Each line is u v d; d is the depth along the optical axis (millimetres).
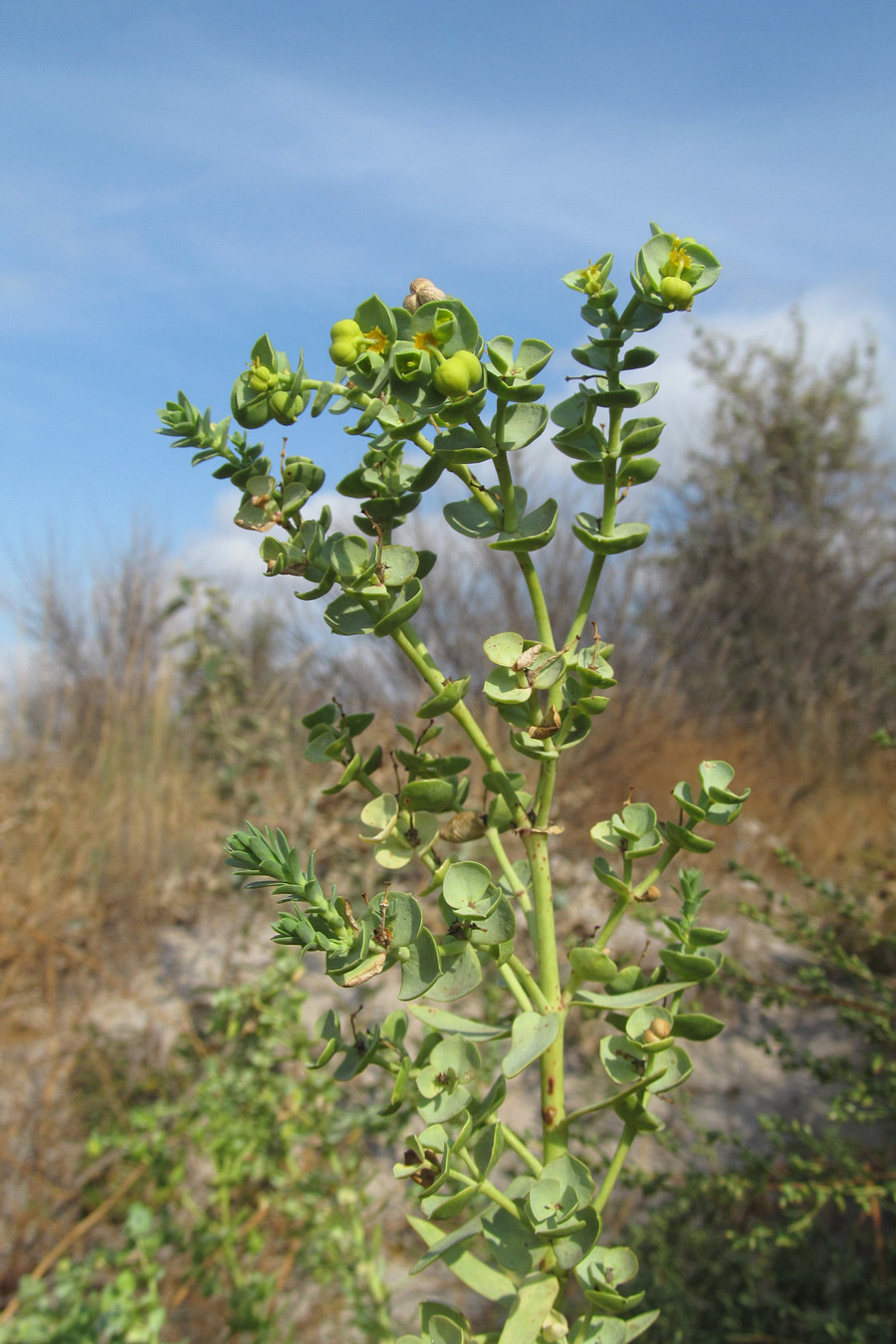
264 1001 308
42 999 435
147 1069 379
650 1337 262
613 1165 117
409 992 99
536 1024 114
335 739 124
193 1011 407
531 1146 365
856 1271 270
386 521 117
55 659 795
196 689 632
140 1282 290
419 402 100
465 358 97
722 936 117
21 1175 335
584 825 660
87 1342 221
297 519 115
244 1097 283
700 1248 286
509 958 119
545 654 113
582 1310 123
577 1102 402
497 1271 121
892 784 812
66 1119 364
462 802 129
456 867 113
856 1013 315
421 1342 108
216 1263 282
